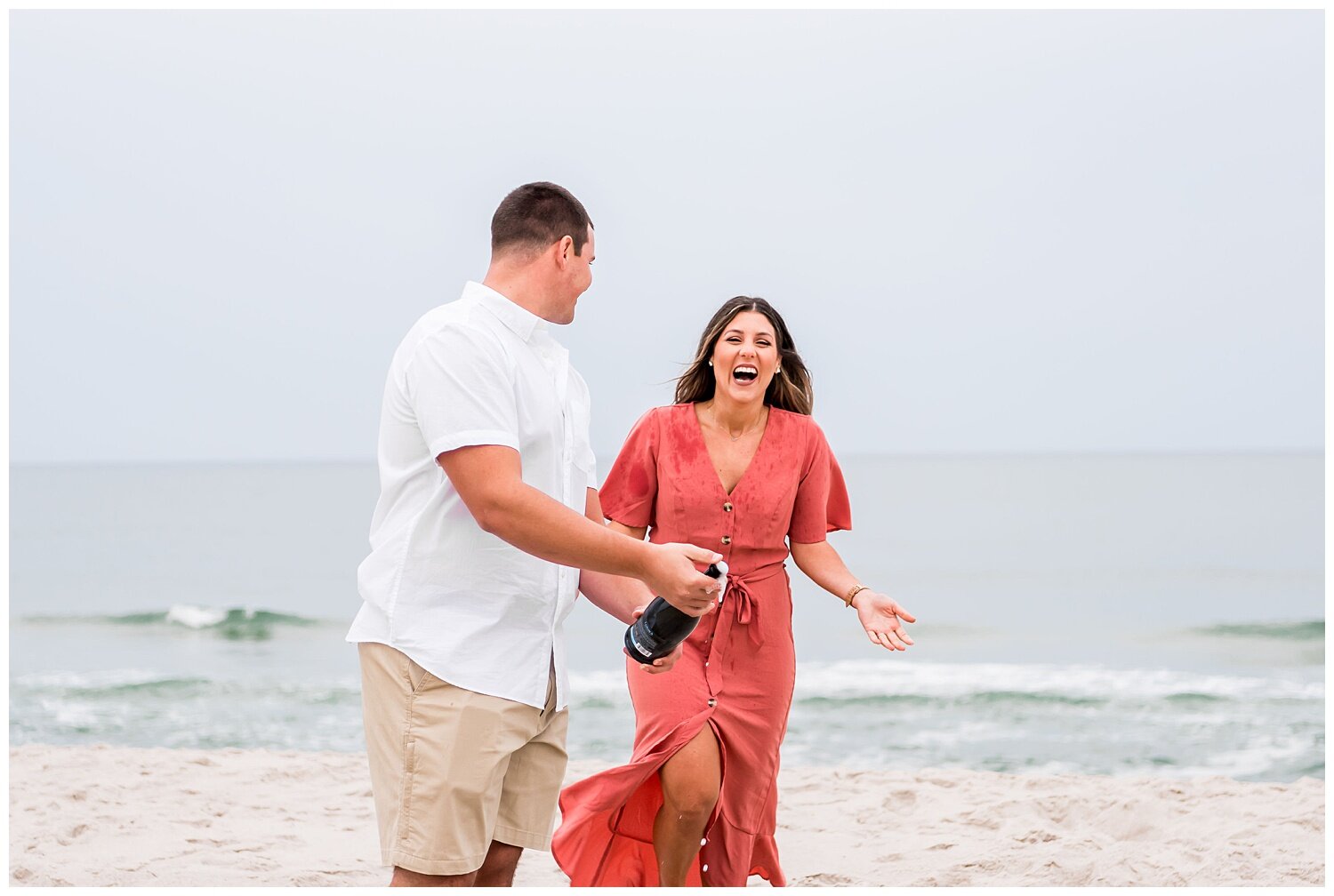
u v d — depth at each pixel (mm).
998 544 36375
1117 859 4879
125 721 12305
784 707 4016
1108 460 112250
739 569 4004
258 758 7270
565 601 3021
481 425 2695
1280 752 10781
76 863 4852
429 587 2871
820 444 4164
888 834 5555
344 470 110875
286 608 25016
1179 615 22188
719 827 3953
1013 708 12906
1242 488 58875
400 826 2811
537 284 3000
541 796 3061
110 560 34844
